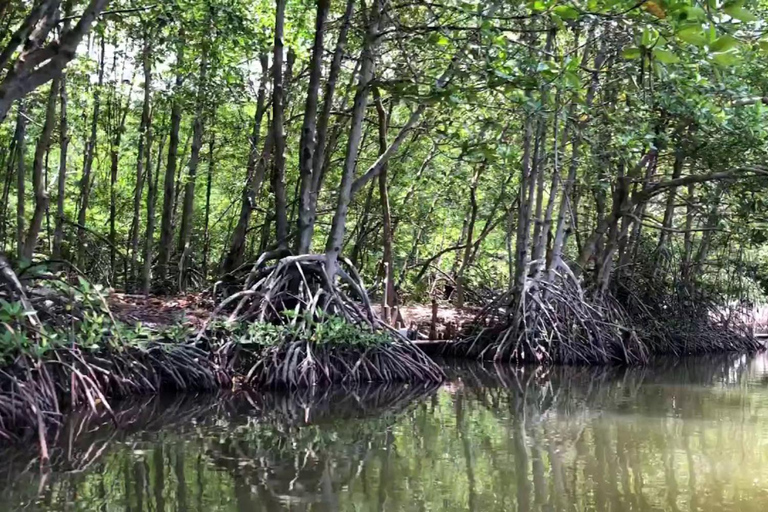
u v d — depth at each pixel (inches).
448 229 951.6
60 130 580.1
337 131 607.2
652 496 196.5
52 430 269.0
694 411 331.6
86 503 187.2
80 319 314.7
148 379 343.0
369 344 411.8
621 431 283.3
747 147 483.8
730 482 211.3
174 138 598.5
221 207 895.1
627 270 682.2
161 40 395.9
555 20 192.1
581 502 192.4
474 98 320.8
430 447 253.6
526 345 535.2
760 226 589.9
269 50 524.1
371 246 797.2
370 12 467.5
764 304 880.3
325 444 256.5
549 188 698.8
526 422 301.7
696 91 374.0
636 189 639.1
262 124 730.8
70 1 406.6
